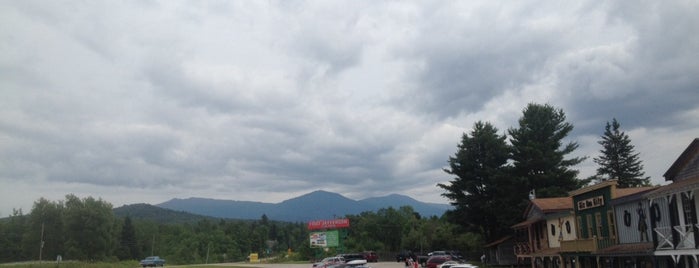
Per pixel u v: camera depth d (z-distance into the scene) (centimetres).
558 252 4747
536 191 7269
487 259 7656
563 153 7712
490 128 7838
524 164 7488
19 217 15425
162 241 17875
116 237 14362
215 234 17612
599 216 4319
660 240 3350
